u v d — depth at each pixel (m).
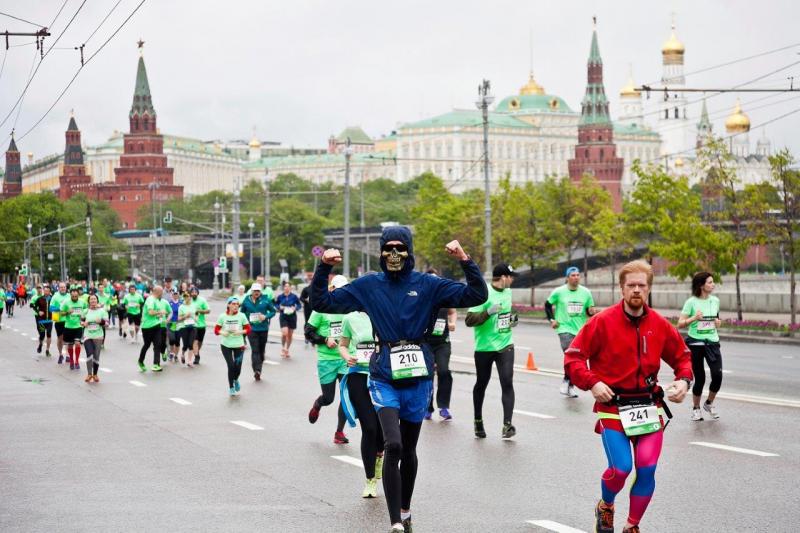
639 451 9.71
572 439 16.67
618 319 9.73
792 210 45.34
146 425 19.02
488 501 12.23
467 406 20.97
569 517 11.38
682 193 58.88
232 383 23.86
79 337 31.44
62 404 22.50
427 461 14.87
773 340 40.16
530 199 74.12
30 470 14.66
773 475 13.50
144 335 30.19
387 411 10.07
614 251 71.00
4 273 158.12
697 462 14.44
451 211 86.44
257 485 13.40
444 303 10.21
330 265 10.13
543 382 25.09
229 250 120.31
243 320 23.89
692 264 48.44
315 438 17.23
